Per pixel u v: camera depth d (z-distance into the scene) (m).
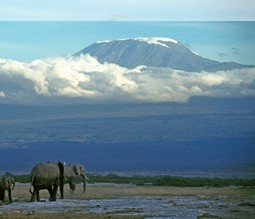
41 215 49.44
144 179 135.38
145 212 52.12
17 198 69.19
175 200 64.81
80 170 82.50
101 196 73.44
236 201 62.94
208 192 81.50
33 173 64.56
